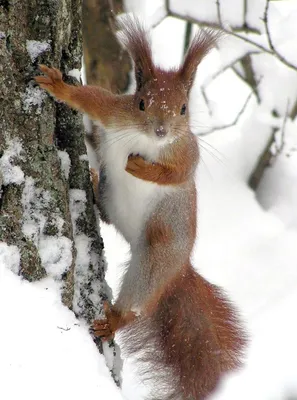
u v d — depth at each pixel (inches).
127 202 289.0
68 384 204.4
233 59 478.6
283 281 438.6
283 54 481.7
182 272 303.6
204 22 458.6
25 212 231.0
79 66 267.6
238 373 318.7
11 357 202.5
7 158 227.6
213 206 480.7
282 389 365.4
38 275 228.4
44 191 235.8
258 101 508.7
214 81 565.6
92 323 255.4
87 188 264.1
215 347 313.6
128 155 279.9
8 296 214.2
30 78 238.5
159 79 270.4
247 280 438.0
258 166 498.9
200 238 461.1
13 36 232.4
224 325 319.0
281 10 604.7
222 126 486.6
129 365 333.7
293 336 401.7
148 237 287.4
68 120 261.1
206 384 313.9
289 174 495.5
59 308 223.0
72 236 244.8
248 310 418.6
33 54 239.8
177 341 313.0
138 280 286.4
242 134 511.8
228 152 506.6
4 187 226.7
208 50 279.3
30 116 235.1
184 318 311.6
